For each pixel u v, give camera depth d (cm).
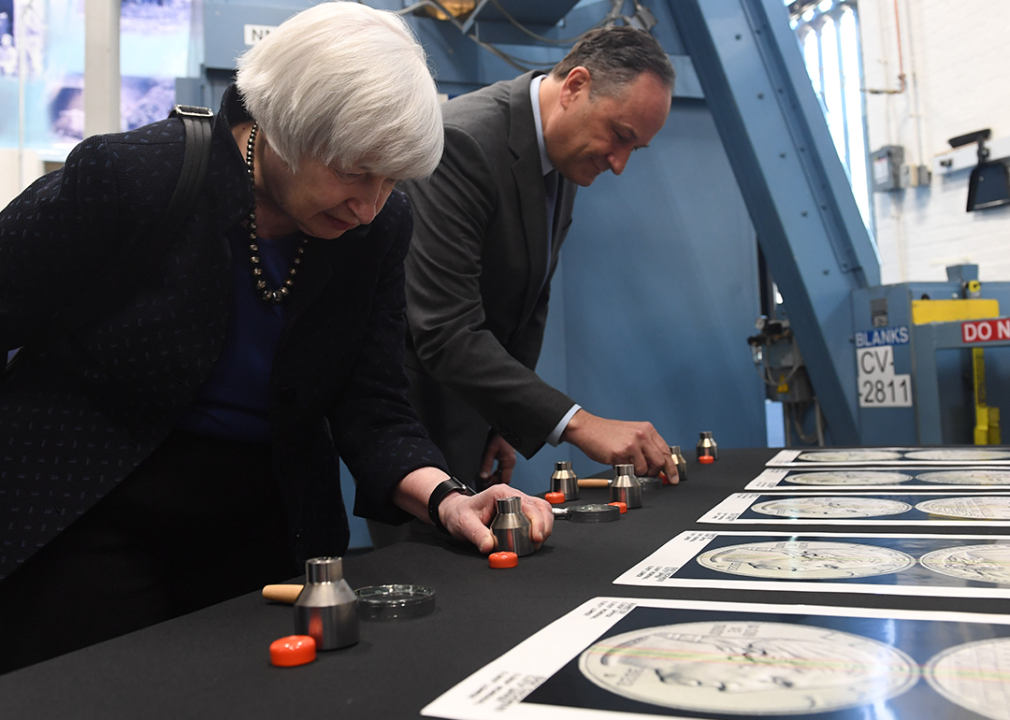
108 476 78
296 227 85
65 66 293
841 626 49
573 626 52
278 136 71
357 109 67
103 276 77
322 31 69
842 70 561
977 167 483
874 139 543
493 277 145
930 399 241
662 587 62
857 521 88
